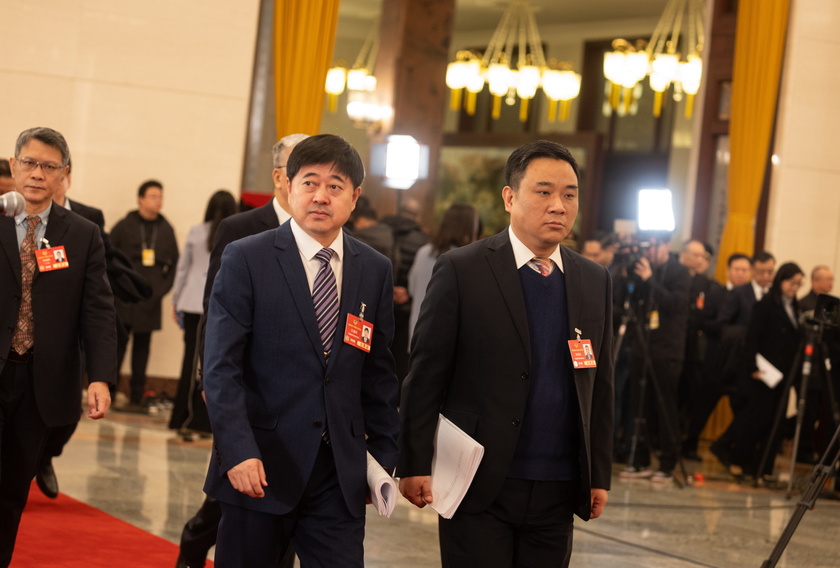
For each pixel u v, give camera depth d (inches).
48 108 372.2
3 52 367.2
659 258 307.4
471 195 738.8
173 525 199.9
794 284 320.5
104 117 377.7
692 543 227.9
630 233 309.0
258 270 108.8
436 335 112.1
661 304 306.8
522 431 111.0
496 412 110.2
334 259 112.8
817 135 444.8
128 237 355.3
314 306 110.1
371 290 113.7
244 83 393.1
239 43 391.9
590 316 114.7
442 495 109.0
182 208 386.0
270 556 108.9
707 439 432.5
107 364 140.9
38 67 370.9
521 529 113.3
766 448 317.4
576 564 199.5
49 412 140.3
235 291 108.0
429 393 112.0
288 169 111.6
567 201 111.3
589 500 110.4
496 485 109.3
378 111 480.1
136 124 381.1
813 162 445.1
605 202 714.2
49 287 140.6
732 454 329.4
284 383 107.9
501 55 673.0
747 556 219.9
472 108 677.3
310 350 108.5
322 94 401.4
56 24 372.5
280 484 106.4
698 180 464.8
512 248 114.6
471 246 115.8
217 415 103.4
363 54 730.2
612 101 585.0
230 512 107.8
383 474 108.0
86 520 196.2
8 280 139.0
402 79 476.4
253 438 103.6
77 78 374.9
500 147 727.1
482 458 109.7
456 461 108.5
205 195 388.5
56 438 198.7
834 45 445.7
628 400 332.5
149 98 382.6
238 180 392.2
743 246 436.8
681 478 319.3
